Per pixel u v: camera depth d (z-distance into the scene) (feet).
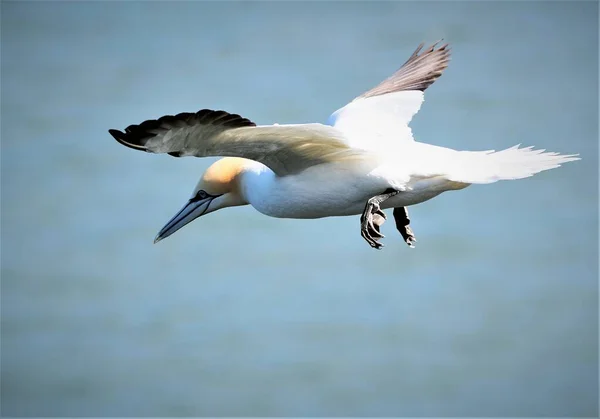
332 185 46.32
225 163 52.65
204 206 53.31
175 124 39.11
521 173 45.01
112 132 38.78
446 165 45.83
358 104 52.39
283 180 47.39
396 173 45.62
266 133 41.78
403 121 51.60
